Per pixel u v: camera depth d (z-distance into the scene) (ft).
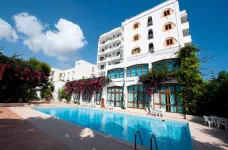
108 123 34.63
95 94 74.69
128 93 59.88
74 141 15.39
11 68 47.21
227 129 24.73
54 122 25.59
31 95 63.62
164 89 47.60
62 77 145.38
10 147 12.79
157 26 69.26
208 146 15.90
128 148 13.70
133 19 81.82
